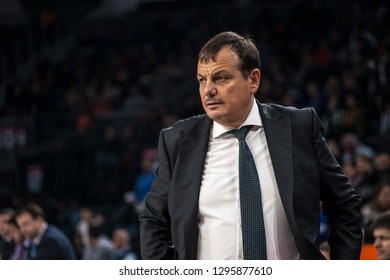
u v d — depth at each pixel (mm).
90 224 21047
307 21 42719
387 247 9688
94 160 34938
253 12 45406
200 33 44844
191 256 6613
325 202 7035
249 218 6543
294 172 6586
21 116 37875
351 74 30109
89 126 36062
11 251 16500
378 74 29172
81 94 41094
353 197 6879
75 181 34625
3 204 31141
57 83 43938
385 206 14609
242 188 6609
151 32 49688
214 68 6605
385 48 30281
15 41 49031
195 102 36094
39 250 15008
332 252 6953
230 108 6637
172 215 6730
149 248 7004
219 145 6848
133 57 44625
